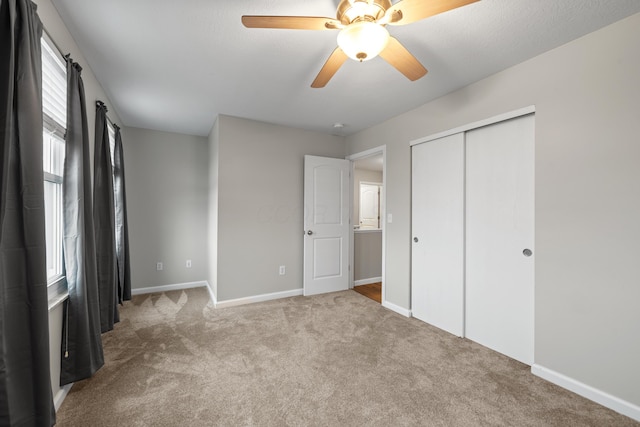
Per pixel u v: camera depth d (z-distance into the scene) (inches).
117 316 108.0
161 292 158.6
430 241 115.3
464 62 85.2
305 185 151.5
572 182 73.5
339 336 103.3
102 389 71.9
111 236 103.1
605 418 62.8
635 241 63.6
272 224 146.0
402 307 126.4
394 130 133.1
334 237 161.3
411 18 52.9
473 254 100.5
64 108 74.4
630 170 64.3
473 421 61.8
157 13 65.2
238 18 67.1
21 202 48.8
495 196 94.0
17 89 47.7
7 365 46.8
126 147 153.3
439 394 70.9
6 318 46.9
